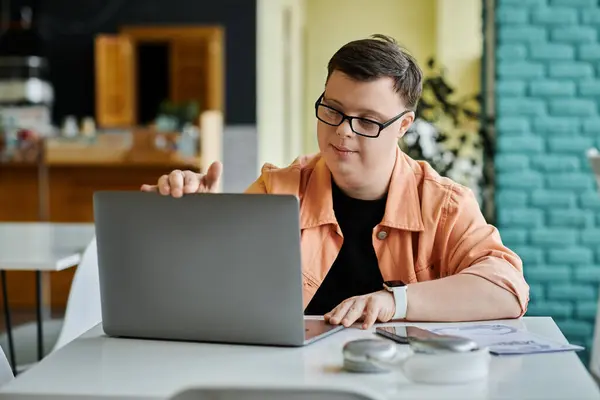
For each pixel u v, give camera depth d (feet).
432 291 6.39
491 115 16.49
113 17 35.94
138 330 5.90
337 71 6.75
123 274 5.83
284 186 7.63
